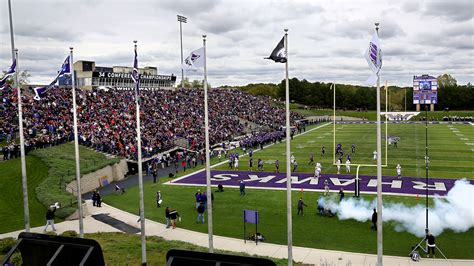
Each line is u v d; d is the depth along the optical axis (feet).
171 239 85.51
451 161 171.73
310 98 589.32
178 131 223.51
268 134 259.60
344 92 596.29
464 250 77.10
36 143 151.53
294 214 102.01
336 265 70.44
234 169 165.89
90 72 275.18
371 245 80.38
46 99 195.93
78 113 193.67
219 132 246.88
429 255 74.28
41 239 33.86
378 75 56.49
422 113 453.99
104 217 103.19
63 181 122.62
